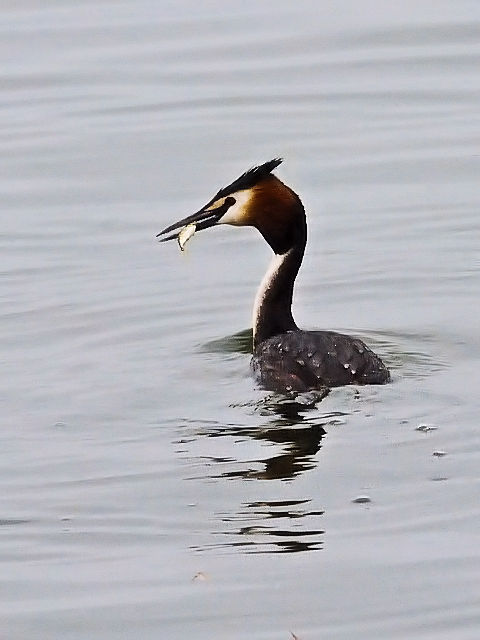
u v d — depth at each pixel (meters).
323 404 12.81
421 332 14.87
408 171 19.75
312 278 16.62
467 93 22.39
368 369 13.25
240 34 24.94
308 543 10.68
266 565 10.44
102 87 23.02
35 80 23.28
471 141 20.64
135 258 17.44
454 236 17.64
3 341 14.98
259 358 13.72
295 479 11.57
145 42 24.69
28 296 16.27
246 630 9.71
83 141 21.11
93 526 11.07
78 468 11.95
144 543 10.82
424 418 12.50
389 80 23.00
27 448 12.38
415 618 9.77
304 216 14.98
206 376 13.80
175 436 12.47
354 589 10.12
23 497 11.52
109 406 13.18
